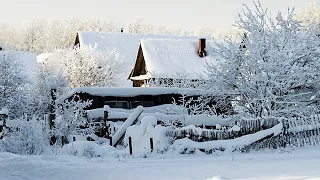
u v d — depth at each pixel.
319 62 20.75
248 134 16.72
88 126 25.86
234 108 22.41
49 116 25.52
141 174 9.22
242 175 8.51
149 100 28.75
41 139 17.58
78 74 48.56
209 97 23.45
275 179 7.61
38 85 36.31
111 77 49.97
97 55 50.16
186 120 21.44
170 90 28.53
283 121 16.58
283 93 20.83
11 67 36.03
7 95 34.53
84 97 27.36
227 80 21.14
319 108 20.88
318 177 7.38
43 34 117.31
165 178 8.54
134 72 47.75
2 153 14.40
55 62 50.16
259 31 21.27
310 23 21.25
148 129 18.23
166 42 46.12
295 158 12.14
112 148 18.30
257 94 20.70
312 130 16.28
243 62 21.23
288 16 21.02
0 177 10.36
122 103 28.39
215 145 16.16
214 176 7.82
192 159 13.69
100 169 10.36
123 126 21.00
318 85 20.81
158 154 15.80
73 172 10.27
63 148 17.22
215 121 21.45
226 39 22.45
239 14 21.58
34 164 11.48
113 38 59.84
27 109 34.56
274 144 16.42
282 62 20.09
